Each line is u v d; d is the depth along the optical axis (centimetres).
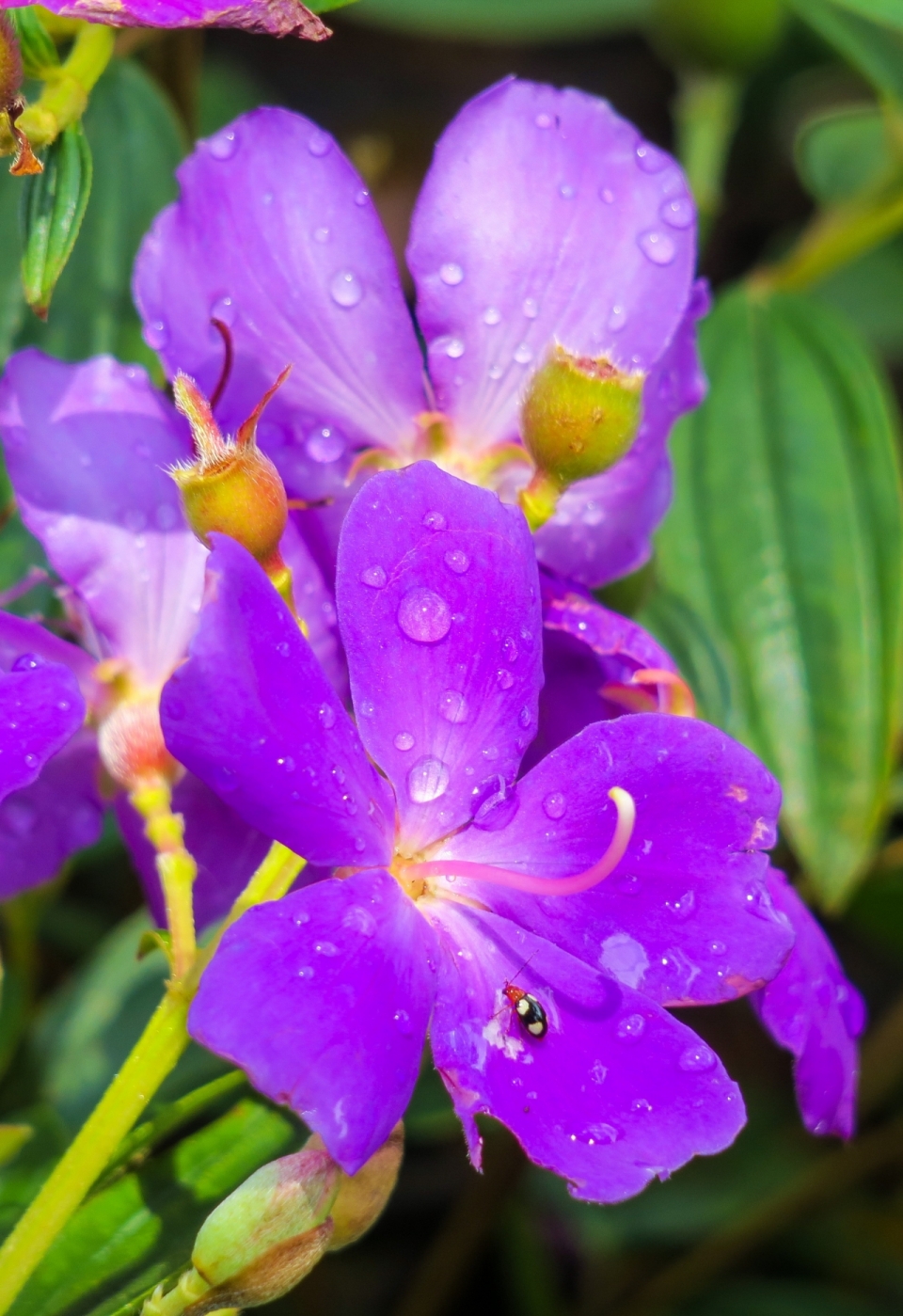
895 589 42
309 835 30
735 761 31
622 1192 30
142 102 40
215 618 29
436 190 35
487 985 31
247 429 31
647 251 35
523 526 32
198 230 35
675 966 31
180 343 35
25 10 33
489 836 32
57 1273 33
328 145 35
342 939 30
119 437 35
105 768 35
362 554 31
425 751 32
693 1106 30
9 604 38
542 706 34
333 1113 29
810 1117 33
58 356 39
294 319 35
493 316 35
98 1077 41
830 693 42
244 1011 29
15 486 35
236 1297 30
